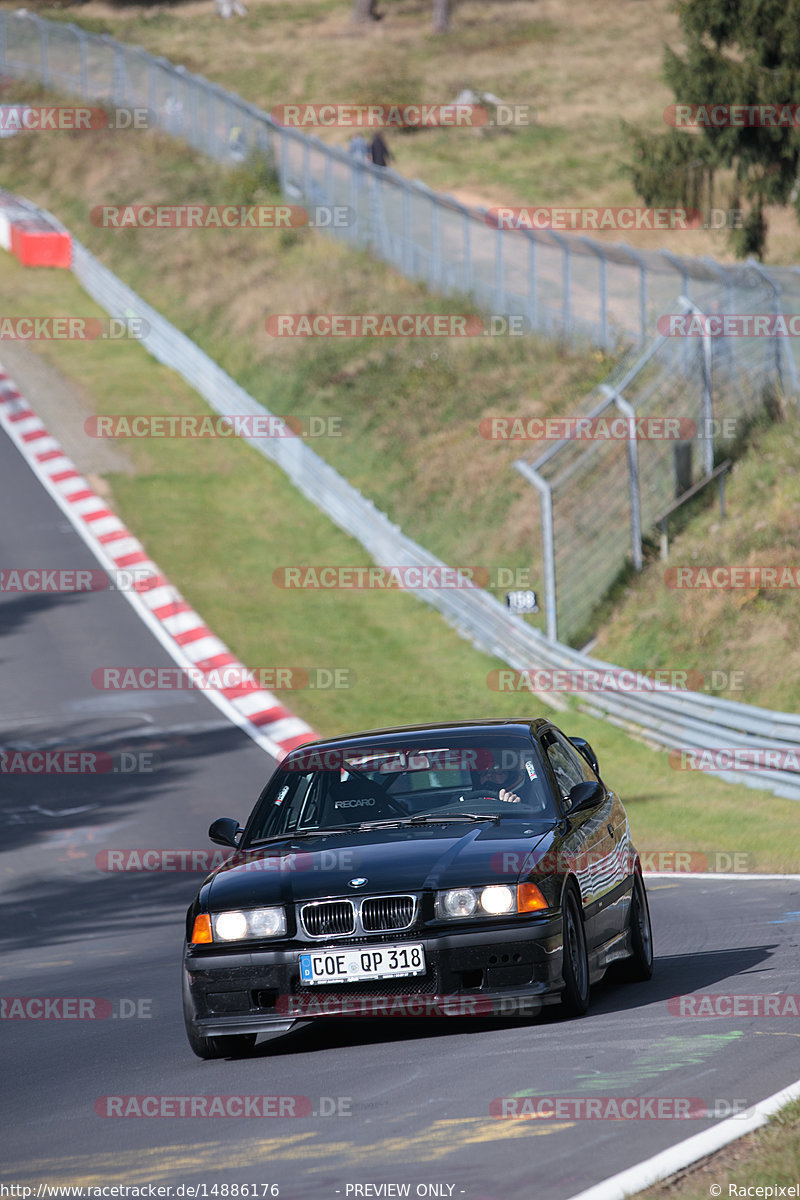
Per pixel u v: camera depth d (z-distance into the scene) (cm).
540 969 2578
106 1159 2055
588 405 12006
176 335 16238
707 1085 2128
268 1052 2753
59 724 8638
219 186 19825
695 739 7706
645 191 12850
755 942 3509
